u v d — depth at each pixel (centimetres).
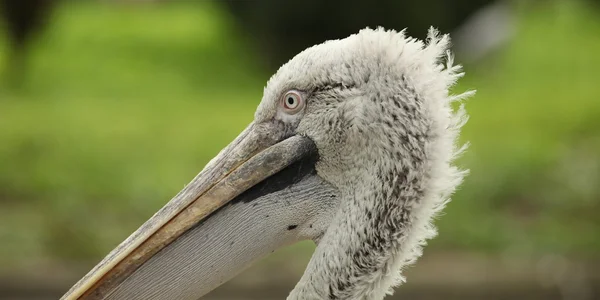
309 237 488
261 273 1206
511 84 2520
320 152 477
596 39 3045
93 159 1769
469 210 1456
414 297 1192
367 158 469
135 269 476
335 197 481
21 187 1593
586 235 1358
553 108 2188
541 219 1434
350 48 473
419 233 470
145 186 1588
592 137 1886
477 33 2650
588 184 1562
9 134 1977
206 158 1798
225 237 482
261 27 2709
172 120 2148
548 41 3034
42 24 2650
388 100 463
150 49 3056
